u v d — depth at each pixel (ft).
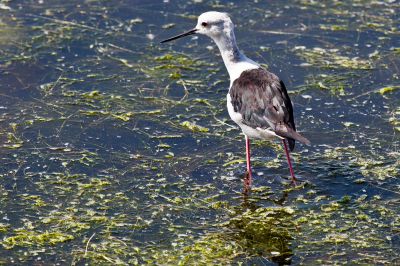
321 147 41.81
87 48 51.31
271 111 37.50
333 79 47.88
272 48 51.29
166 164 40.47
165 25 53.78
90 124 43.65
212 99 46.32
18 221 35.94
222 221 36.37
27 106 45.27
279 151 41.93
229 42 41.45
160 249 34.19
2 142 41.88
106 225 35.76
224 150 41.86
